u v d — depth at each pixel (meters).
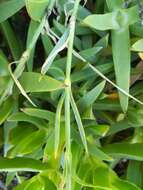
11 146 0.30
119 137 0.33
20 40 0.30
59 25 0.27
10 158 0.27
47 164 0.27
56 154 0.25
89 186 0.28
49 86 0.25
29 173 0.34
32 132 0.30
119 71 0.27
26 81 0.26
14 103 0.29
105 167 0.29
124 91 0.26
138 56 0.29
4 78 0.27
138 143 0.29
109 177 0.28
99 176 0.28
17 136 0.30
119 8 0.27
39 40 0.31
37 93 0.29
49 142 0.28
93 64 0.29
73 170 0.27
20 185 0.28
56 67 0.27
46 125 0.29
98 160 0.29
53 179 0.27
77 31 0.28
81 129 0.25
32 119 0.28
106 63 0.29
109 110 0.31
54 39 0.25
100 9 0.29
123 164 0.35
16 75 0.25
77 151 0.28
